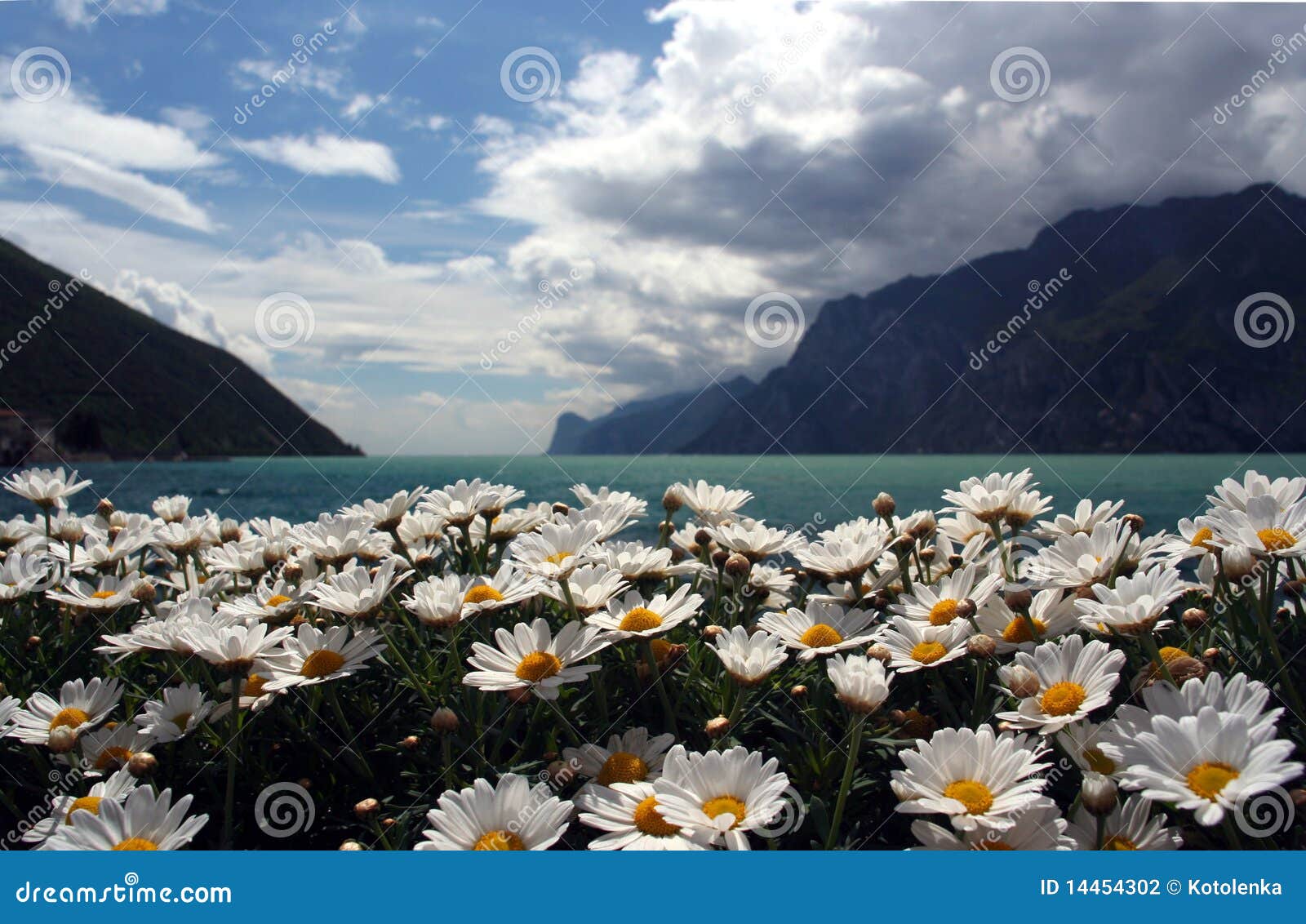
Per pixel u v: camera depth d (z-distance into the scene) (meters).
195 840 2.09
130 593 2.91
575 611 2.34
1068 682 1.86
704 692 2.22
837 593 2.74
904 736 2.04
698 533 3.05
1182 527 2.61
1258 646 2.12
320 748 2.13
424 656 2.41
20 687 2.66
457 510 3.02
